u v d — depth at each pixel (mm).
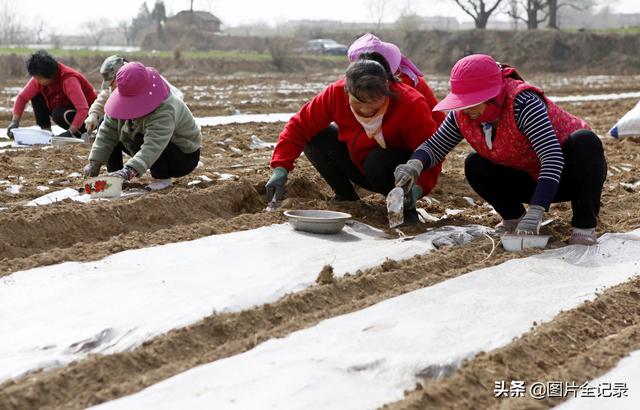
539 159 5312
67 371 3307
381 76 5344
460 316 4039
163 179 6758
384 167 5789
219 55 40281
